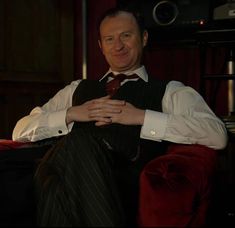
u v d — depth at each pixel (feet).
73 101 5.32
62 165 3.34
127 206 3.56
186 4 6.81
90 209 3.11
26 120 5.11
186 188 3.10
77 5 9.33
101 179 3.22
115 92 4.97
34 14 8.69
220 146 4.25
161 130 4.32
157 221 3.13
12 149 4.47
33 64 8.72
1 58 8.21
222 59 8.17
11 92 8.42
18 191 3.37
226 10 5.98
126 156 3.99
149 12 7.02
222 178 6.98
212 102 7.36
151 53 8.68
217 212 5.69
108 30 5.14
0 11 8.15
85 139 3.40
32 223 3.21
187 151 3.78
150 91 4.88
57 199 3.13
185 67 8.57
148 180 3.14
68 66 9.21
